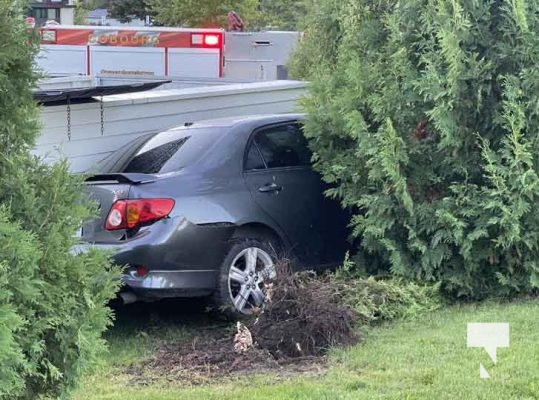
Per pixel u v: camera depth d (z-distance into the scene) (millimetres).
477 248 6656
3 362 3236
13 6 3607
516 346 5211
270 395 4570
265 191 6641
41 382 3738
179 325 6492
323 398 4492
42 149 7152
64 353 3684
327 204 7113
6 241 3254
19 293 3320
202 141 6645
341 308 5703
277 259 6449
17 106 3633
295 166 6988
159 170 6457
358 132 6594
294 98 9734
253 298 6398
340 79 7113
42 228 3613
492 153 6434
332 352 5363
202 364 5312
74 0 26766
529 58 6367
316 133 6941
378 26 7004
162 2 29469
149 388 4875
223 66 16719
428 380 4707
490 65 6414
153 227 5984
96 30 16562
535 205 6441
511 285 6707
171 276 6027
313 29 8883
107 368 5289
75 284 3719
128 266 5867
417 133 6738
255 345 5461
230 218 6312
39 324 3494
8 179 3578
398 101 6613
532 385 4508
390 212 6676
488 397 4387
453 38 6332
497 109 6508
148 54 16547
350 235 7109
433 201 6730
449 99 6375
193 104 8586
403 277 6699
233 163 6543
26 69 3654
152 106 8180
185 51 16562
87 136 7602
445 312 6418
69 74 16422
